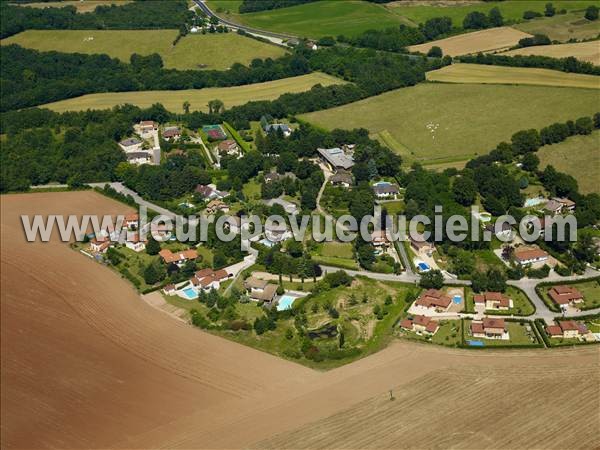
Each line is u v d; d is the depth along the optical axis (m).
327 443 190.25
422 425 193.75
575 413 194.12
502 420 193.62
